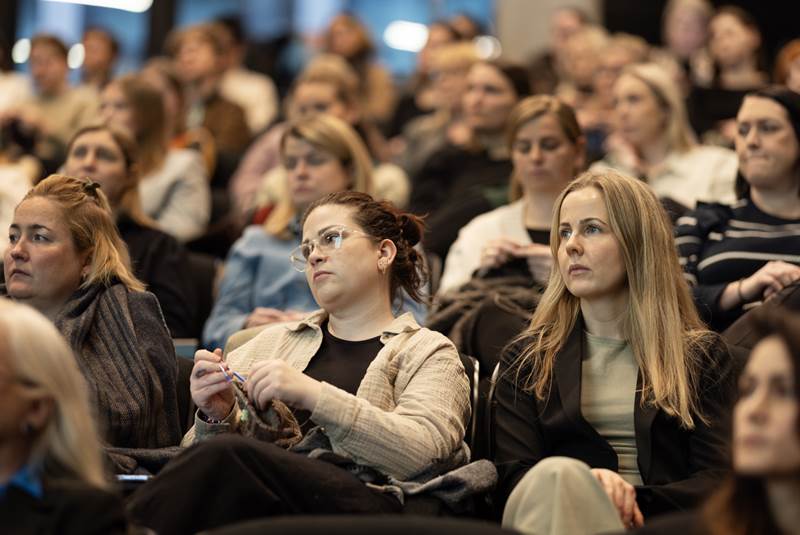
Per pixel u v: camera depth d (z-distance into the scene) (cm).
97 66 1297
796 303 559
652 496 458
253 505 426
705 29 1193
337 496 439
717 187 785
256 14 1533
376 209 523
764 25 1447
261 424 463
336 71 983
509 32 1439
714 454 475
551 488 420
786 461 305
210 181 1015
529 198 716
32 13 1489
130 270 563
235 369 521
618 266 504
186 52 1148
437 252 802
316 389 456
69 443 355
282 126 1007
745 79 1048
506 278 652
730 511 322
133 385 506
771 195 646
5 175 830
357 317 517
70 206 530
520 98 918
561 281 523
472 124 921
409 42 1518
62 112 1152
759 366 314
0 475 356
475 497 475
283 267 706
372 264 514
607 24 1434
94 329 520
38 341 353
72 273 527
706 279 635
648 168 815
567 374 503
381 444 458
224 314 698
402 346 502
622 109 809
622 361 507
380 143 1009
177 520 418
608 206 506
